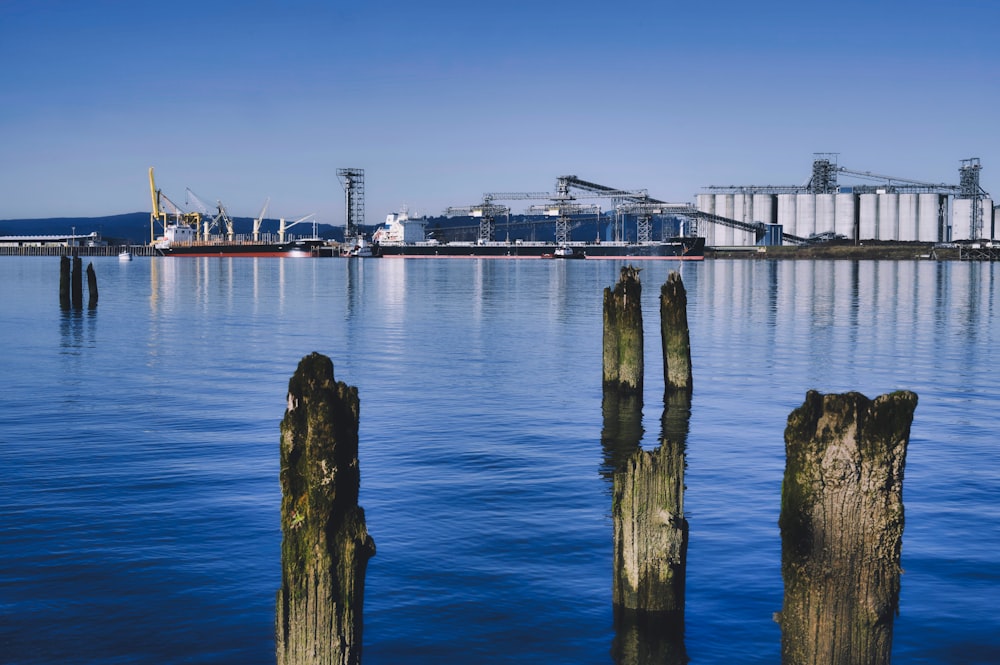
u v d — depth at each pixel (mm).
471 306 84625
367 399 33625
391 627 14141
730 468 23594
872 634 9758
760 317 72125
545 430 28141
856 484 9602
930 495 21047
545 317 71938
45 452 24797
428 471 23000
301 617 9812
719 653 13445
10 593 15102
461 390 35656
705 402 33219
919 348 50844
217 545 17359
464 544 17531
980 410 31922
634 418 30109
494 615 14539
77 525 18406
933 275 164250
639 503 13984
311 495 9758
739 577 15961
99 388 36000
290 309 80750
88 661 13016
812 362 44781
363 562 10039
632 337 33562
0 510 19344
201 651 13344
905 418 9469
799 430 9852
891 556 9695
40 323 65000
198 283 132500
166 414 30578
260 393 34969
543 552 17125
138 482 21703
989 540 17906
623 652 13453
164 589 15336
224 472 22703
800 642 9977
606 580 15828
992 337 56750
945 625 14219
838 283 131875
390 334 58438
